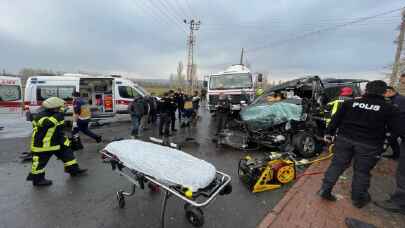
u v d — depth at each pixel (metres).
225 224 2.64
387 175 3.79
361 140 2.66
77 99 6.00
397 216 2.63
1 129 8.83
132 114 7.43
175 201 3.18
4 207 3.01
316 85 5.99
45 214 2.85
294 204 2.94
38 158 3.58
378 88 2.58
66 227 2.59
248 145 5.83
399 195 2.77
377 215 2.65
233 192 3.44
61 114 3.82
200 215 2.36
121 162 2.78
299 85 6.04
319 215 2.68
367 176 2.72
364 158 2.65
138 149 2.98
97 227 2.59
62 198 3.26
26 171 4.34
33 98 8.80
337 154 2.91
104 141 6.84
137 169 2.53
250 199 3.22
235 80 10.23
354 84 7.98
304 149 4.89
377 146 2.62
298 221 2.58
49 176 4.07
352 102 2.79
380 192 3.20
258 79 10.89
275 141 4.99
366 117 2.62
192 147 6.14
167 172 2.37
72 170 4.01
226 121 6.83
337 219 2.59
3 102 13.25
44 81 8.96
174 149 3.16
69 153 4.00
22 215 2.82
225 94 9.95
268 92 6.66
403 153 2.71
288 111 5.13
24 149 5.91
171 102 7.56
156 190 3.41
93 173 4.21
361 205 2.81
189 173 2.37
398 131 2.54
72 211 2.92
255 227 2.57
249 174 3.59
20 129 8.89
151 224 2.64
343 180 3.61
